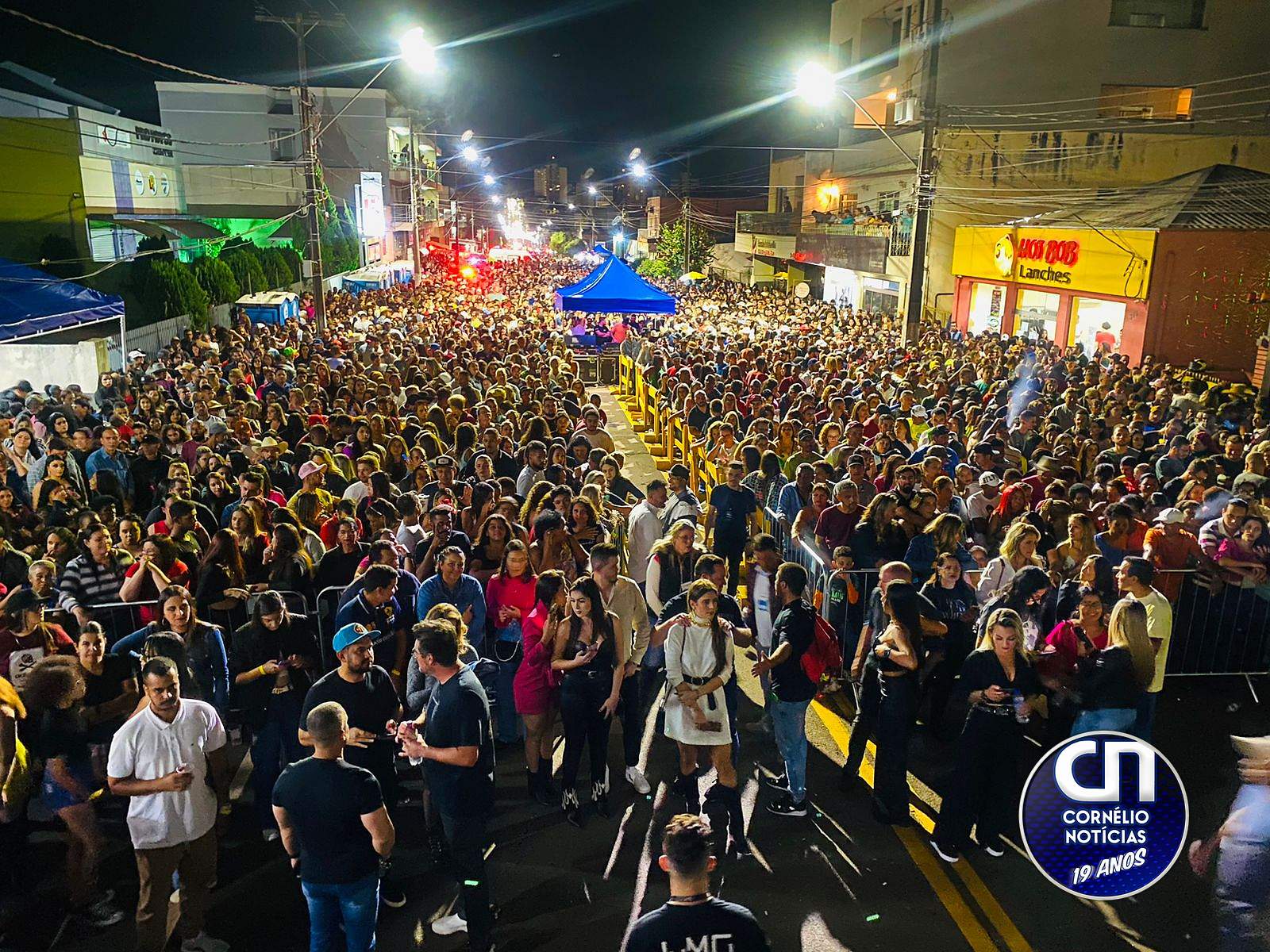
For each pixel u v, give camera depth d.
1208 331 23.11
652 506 8.91
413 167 52.75
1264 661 8.66
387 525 8.87
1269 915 5.60
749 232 56.19
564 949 5.34
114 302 21.14
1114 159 33.47
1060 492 9.24
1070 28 35.75
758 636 7.61
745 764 7.39
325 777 4.54
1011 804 6.08
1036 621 6.88
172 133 60.22
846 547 8.25
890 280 34.78
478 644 7.56
